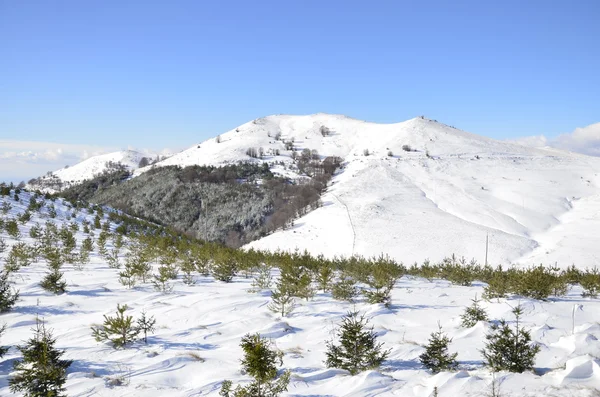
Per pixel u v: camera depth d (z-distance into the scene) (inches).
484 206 4377.5
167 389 265.4
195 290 625.6
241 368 301.4
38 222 1304.1
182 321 453.1
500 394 222.5
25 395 254.1
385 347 361.4
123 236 1407.5
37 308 489.7
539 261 2460.6
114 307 510.6
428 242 3061.0
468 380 247.0
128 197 5600.4
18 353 334.0
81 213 1667.1
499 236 3211.1
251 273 843.4
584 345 316.8
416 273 1060.5
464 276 802.8
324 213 4224.9
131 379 280.8
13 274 687.7
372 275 808.3
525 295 559.5
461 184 5374.0
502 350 285.0
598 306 490.0
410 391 247.3
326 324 443.8
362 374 277.0
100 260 944.9
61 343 367.2
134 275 700.7
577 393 216.8
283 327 424.8
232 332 412.2
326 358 335.0
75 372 291.4
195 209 5027.1
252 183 6003.9
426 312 497.7
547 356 309.3
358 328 317.4
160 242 1153.4
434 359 304.8
